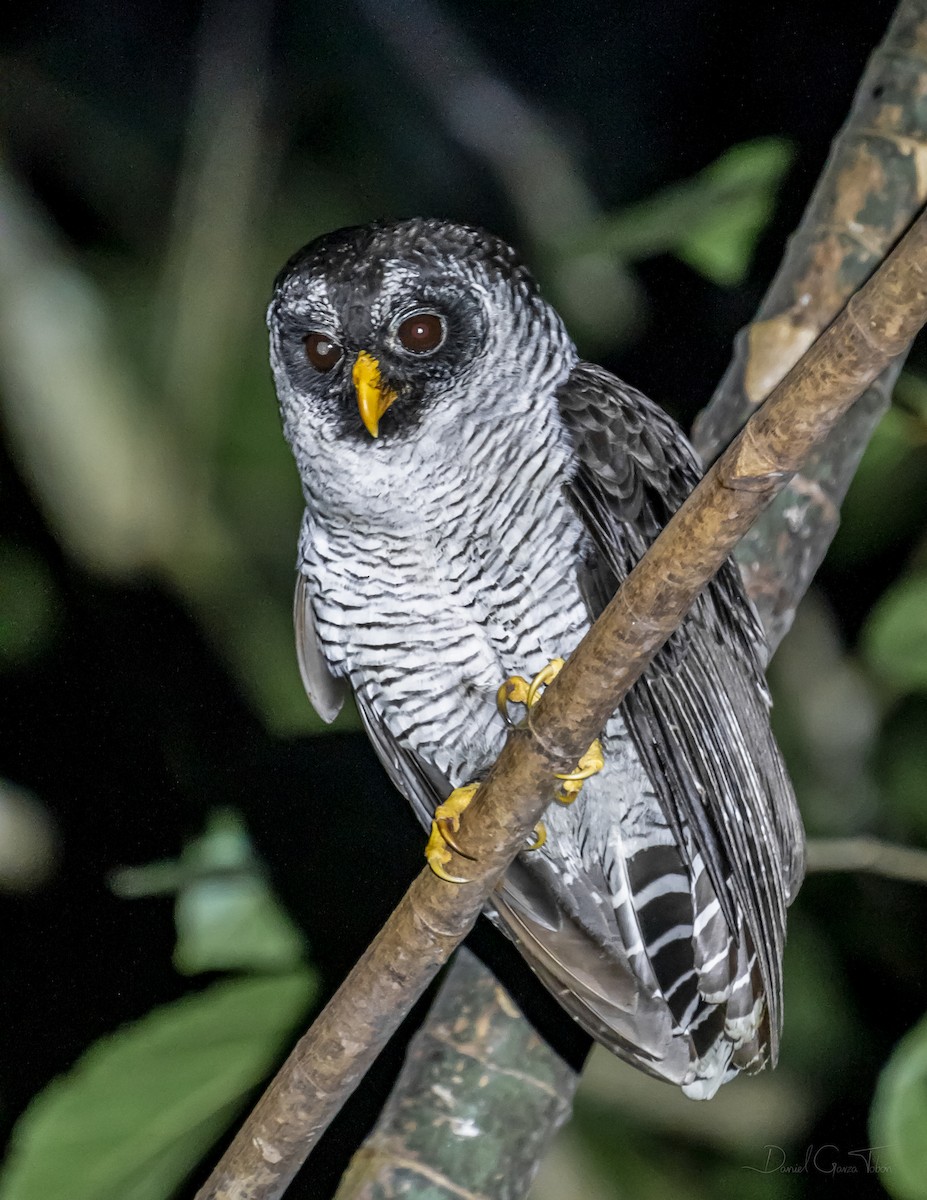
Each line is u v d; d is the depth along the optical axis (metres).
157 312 8.68
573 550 7.29
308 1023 6.52
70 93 9.68
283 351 7.84
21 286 8.45
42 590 9.92
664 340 9.82
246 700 9.70
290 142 9.77
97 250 9.60
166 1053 5.85
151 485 8.66
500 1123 6.41
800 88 10.14
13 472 9.68
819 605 9.77
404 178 9.96
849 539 9.49
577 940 7.65
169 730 9.84
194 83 9.47
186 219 8.62
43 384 8.47
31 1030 9.62
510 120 9.85
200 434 8.72
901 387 7.63
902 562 9.66
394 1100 6.51
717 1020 7.49
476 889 5.43
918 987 9.48
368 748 9.31
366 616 7.70
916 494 9.34
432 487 7.38
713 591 7.41
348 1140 9.10
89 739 9.87
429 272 7.50
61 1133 5.69
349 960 8.91
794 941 9.59
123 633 9.93
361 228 7.83
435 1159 6.33
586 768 7.19
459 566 7.46
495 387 7.42
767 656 7.09
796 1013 9.47
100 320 8.62
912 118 7.01
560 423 7.36
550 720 5.12
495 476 7.36
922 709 9.65
